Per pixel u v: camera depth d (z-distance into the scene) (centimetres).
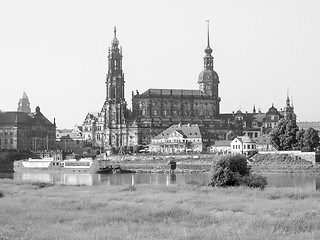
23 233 7806
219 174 15225
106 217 9319
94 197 12694
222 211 10288
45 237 7525
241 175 15312
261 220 8631
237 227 8281
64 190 14875
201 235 7550
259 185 15138
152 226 8481
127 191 14225
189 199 11856
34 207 10550
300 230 8044
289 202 11075
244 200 11550
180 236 7550
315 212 9500
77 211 10156
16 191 14500
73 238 7469
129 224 8681
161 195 12775
